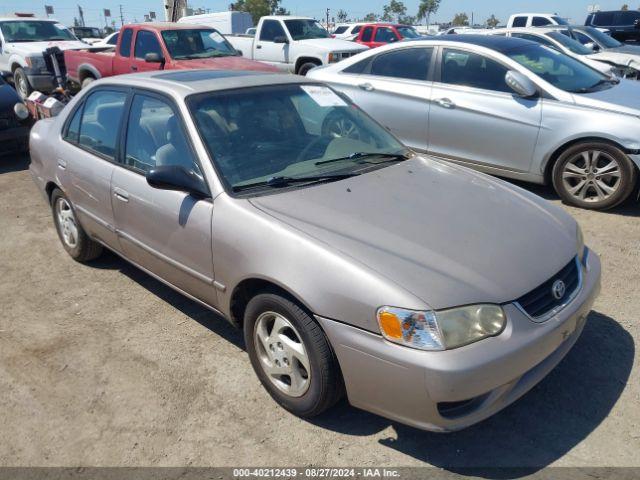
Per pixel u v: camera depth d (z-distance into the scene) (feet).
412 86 20.93
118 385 10.47
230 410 9.74
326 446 8.87
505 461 8.45
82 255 15.25
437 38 21.12
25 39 42.91
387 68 21.88
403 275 7.98
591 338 11.34
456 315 7.65
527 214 10.16
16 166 26.63
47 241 17.44
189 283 10.96
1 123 25.16
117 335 12.13
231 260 9.55
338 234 8.82
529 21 62.08
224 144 10.66
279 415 9.58
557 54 20.89
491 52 19.48
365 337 7.93
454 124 19.95
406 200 10.14
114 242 13.12
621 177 17.33
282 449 8.85
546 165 18.69
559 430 9.00
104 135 13.08
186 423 9.46
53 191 15.39
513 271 8.42
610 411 9.37
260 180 10.34
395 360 7.66
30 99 25.04
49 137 15.24
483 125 19.34
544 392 9.86
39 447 9.08
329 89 13.39
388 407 8.04
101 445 9.08
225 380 10.52
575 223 10.58
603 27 63.77
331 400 8.84
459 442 8.84
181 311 13.05
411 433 9.07
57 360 11.30
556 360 8.82
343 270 8.16
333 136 12.21
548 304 8.55
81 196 13.78
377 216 9.46
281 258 8.77
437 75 20.52
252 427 9.33
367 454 8.69
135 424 9.48
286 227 8.98
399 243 8.71
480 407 7.92
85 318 12.87
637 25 58.08
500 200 10.59
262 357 9.73
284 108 11.98
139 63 32.27
